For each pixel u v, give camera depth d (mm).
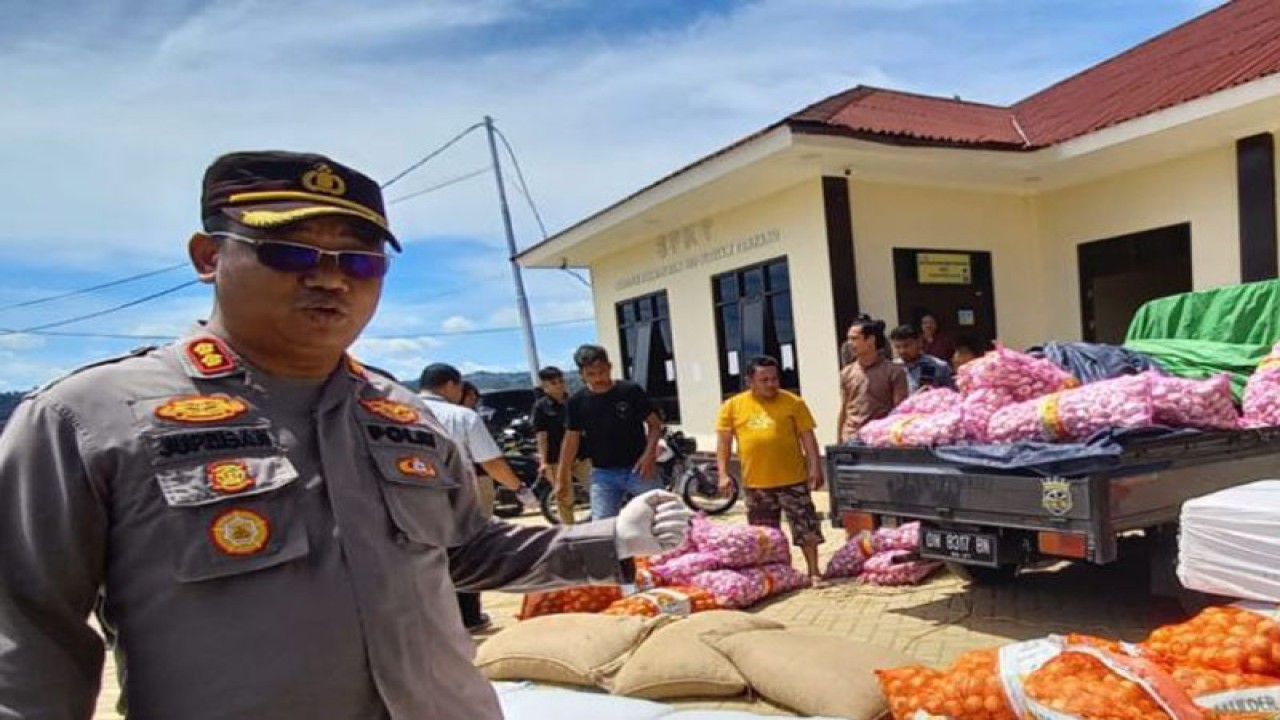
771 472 5793
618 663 3854
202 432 1286
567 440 5988
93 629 1257
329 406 1430
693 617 4066
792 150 8578
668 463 9961
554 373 7520
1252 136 8898
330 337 1412
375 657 1320
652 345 13383
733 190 10227
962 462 4410
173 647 1191
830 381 9828
